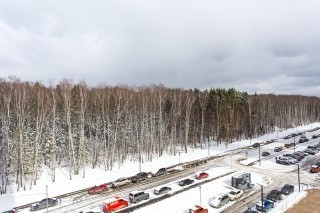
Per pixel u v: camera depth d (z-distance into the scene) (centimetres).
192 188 5162
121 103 7581
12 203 4572
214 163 7256
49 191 5116
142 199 4575
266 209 4016
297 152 7744
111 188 5303
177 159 7675
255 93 12662
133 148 8081
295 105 16138
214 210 4181
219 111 9900
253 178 5791
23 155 5584
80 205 4450
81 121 6284
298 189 5012
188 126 9044
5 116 5844
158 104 8831
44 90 6662
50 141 6419
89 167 6775
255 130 11869
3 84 6012
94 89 8169
